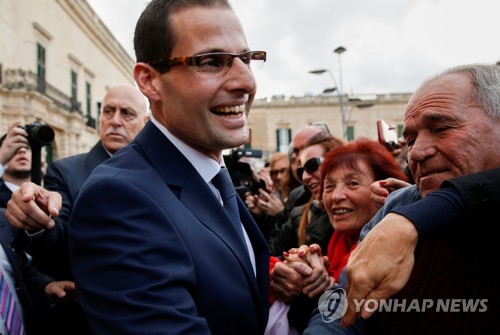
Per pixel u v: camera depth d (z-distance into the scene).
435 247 1.12
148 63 1.27
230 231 1.25
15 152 2.13
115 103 2.60
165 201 1.15
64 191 2.31
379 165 1.87
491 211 0.92
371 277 0.86
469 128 1.10
